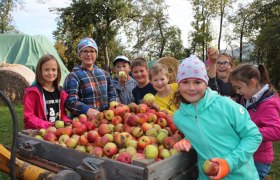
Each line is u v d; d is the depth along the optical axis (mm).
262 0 35312
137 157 2236
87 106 3877
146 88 4547
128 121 2936
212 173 2045
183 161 2346
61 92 4000
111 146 2502
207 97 2346
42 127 3344
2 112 10078
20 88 12445
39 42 16984
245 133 2242
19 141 2846
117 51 42188
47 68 3762
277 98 2777
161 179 2066
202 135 2350
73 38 36562
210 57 4012
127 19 39125
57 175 1898
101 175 2033
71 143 2703
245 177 2354
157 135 2707
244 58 42312
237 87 2830
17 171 2119
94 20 35875
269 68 29500
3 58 15867
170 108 3729
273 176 4695
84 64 4395
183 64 2387
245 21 40969
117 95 4852
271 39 27812
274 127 2605
